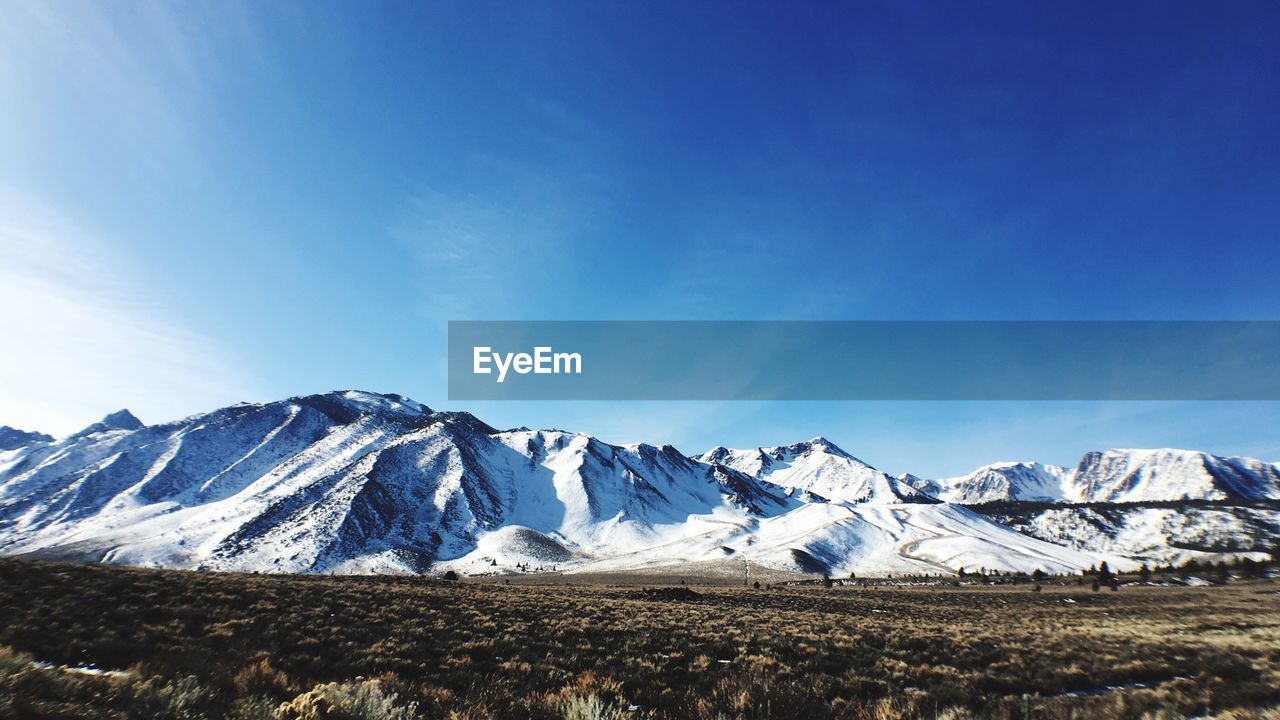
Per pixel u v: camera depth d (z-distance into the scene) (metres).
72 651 12.83
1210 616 41.34
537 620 24.05
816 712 11.43
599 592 48.16
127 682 8.53
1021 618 40.53
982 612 45.12
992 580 134.75
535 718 9.95
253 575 33.00
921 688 15.51
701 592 53.16
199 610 18.80
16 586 18.22
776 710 11.26
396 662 14.89
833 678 15.83
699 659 17.84
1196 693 14.27
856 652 20.75
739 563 178.25
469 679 13.80
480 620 22.56
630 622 25.27
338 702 8.14
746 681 12.80
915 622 33.91
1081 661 19.61
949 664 19.17
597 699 10.02
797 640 23.03
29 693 7.64
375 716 8.17
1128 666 18.44
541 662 16.45
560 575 161.50
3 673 7.81
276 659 14.34
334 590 26.86
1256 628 31.47
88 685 8.36
